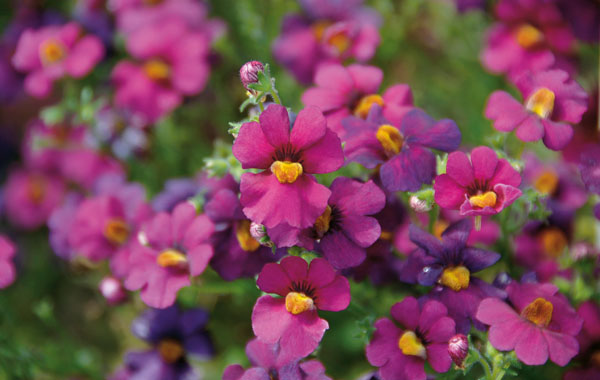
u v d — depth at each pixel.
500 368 0.26
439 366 0.26
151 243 0.28
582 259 0.29
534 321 0.26
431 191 0.26
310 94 0.28
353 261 0.25
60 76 0.35
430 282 0.26
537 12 0.34
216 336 0.34
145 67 0.35
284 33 0.35
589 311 0.28
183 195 0.30
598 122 0.31
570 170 0.32
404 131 0.26
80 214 0.32
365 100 0.28
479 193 0.26
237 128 0.26
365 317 0.27
